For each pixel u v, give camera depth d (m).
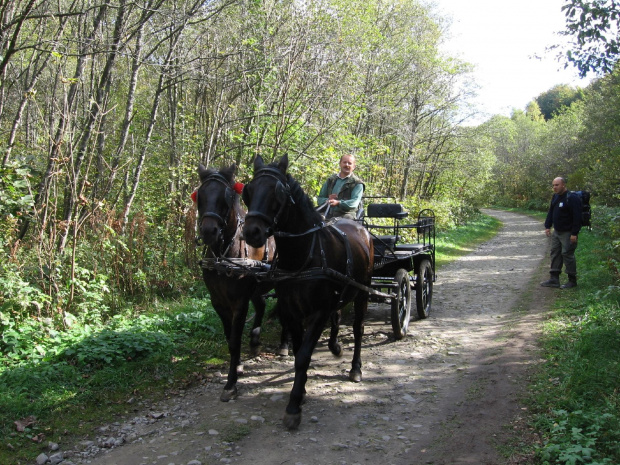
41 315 6.54
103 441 4.12
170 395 5.10
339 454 3.88
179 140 12.04
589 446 3.58
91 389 5.06
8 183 6.92
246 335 7.01
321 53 11.25
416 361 6.03
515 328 7.21
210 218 4.69
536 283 10.77
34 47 7.14
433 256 8.69
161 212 11.37
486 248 19.50
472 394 4.97
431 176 27.91
